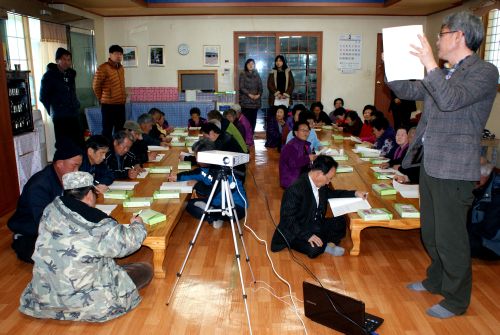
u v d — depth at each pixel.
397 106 7.19
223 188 2.44
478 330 2.20
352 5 7.26
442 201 2.15
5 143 3.97
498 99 5.72
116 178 3.54
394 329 2.20
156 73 8.49
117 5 7.06
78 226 2.07
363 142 5.20
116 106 5.72
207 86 8.55
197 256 3.07
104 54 8.37
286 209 2.97
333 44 8.40
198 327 2.22
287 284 2.67
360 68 8.49
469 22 1.96
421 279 2.74
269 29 8.34
